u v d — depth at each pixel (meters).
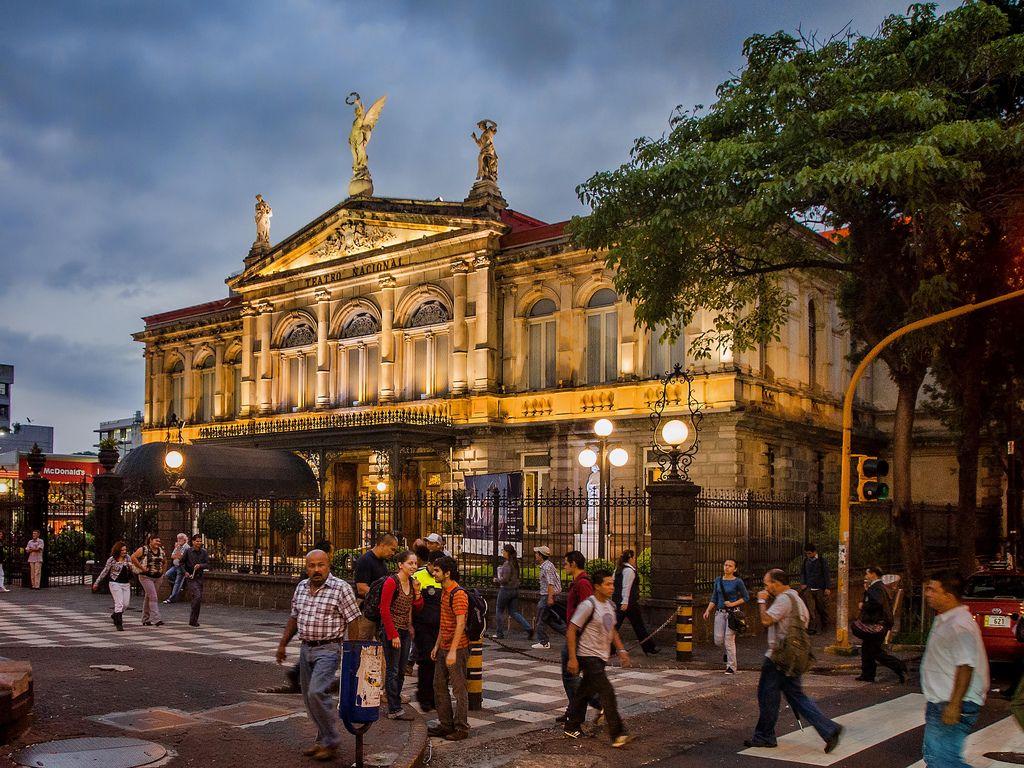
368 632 12.04
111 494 32.28
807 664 10.72
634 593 17.97
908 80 20.56
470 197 39.91
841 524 18.61
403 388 41.91
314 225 45.16
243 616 23.88
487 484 29.50
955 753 8.10
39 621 22.38
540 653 17.92
